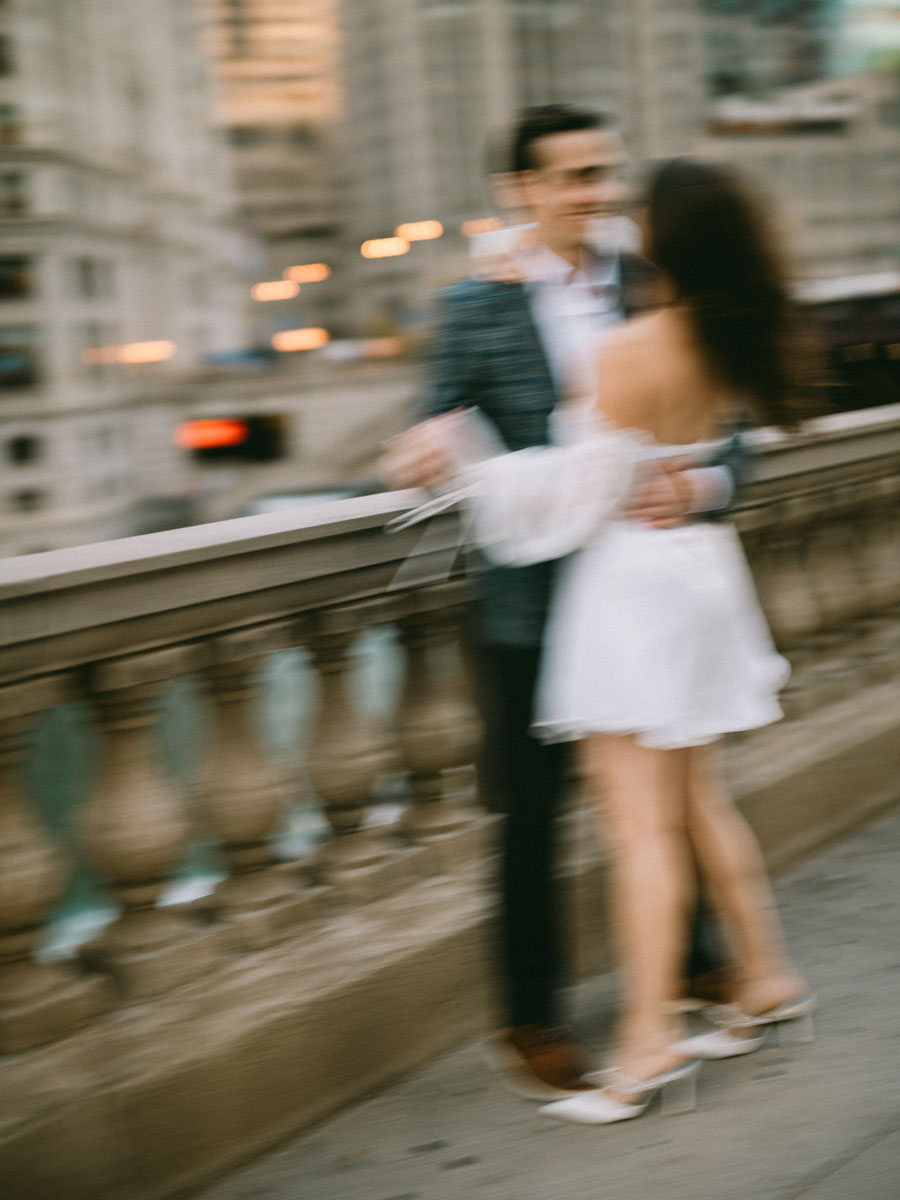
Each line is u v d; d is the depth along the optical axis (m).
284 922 2.73
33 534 51.19
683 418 2.34
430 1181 2.40
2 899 2.31
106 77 56.31
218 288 73.50
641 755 2.48
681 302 2.28
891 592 4.25
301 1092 2.57
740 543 3.75
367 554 2.77
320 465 48.06
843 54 79.19
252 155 103.62
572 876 3.10
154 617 2.44
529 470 2.37
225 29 102.38
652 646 2.37
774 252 2.29
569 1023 2.95
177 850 2.55
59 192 50.81
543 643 2.52
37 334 51.03
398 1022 2.74
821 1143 2.39
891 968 3.03
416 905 2.89
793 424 2.39
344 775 2.84
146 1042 2.40
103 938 2.54
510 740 2.58
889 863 3.63
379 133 90.19
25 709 2.30
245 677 2.66
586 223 2.46
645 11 76.31
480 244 2.51
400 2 83.12
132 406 53.75
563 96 79.44
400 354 49.91
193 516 44.69
